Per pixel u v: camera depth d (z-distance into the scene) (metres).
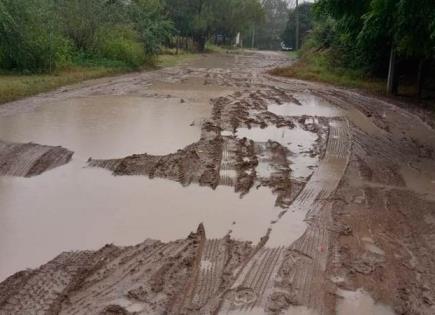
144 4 36.97
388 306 5.21
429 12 11.42
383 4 13.03
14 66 21.38
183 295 5.25
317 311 5.07
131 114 14.62
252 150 10.85
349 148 11.51
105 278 5.55
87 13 26.39
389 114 16.34
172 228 6.91
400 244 6.58
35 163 9.35
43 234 6.60
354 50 26.17
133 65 28.58
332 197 8.20
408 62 22.66
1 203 7.55
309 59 31.75
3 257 5.98
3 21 19.22
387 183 9.05
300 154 10.82
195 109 15.73
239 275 5.68
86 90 19.30
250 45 92.12
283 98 18.92
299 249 6.36
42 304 5.04
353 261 6.09
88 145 10.89
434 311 5.13
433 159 10.80
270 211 7.59
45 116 13.95
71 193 8.07
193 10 54.28
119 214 7.32
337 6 18.52
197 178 8.89
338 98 19.67
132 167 9.34
